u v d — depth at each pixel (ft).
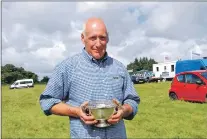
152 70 124.16
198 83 41.37
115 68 10.32
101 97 9.89
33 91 64.34
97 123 9.41
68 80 9.98
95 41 9.80
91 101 9.62
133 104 10.21
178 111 34.58
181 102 40.73
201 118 30.58
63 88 10.06
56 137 24.89
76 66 9.99
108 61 10.32
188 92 42.27
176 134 25.29
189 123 28.89
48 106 9.82
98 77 9.97
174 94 44.16
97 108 9.15
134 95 10.44
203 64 73.20
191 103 40.47
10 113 33.65
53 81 9.98
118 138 9.93
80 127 9.74
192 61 75.20
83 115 9.29
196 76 42.47
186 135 25.34
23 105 41.86
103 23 9.95
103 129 9.71
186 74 43.78
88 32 9.84
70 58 10.16
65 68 9.99
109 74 10.11
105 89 9.95
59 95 10.03
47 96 9.98
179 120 29.68
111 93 10.00
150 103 40.45
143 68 124.26
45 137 24.95
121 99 10.30
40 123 29.27
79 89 9.90
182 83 43.42
